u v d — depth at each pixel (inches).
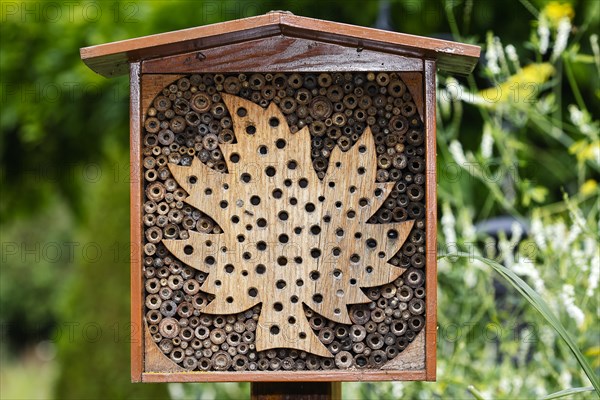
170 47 63.6
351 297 63.7
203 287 64.0
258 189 64.1
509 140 83.1
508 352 79.6
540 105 81.7
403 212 64.2
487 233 86.0
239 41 64.1
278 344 63.8
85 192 129.0
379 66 63.9
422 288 64.0
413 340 63.8
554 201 100.4
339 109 64.4
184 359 64.2
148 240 64.3
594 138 78.7
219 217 64.1
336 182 63.9
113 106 100.6
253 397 66.2
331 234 63.9
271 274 63.9
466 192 94.5
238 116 64.1
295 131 64.3
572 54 80.0
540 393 76.8
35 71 105.7
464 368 82.7
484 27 96.1
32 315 315.0
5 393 249.0
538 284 75.5
